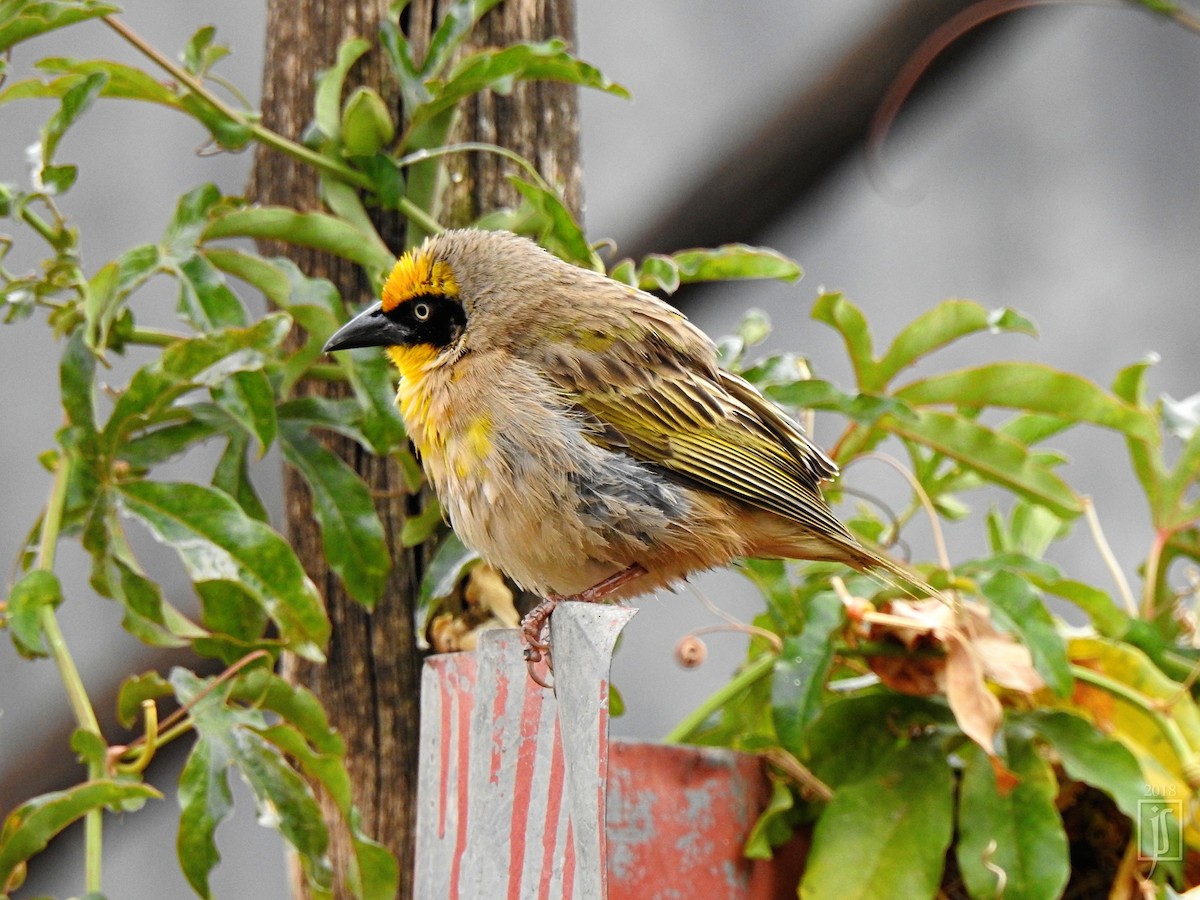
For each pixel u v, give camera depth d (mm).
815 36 14125
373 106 9273
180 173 15625
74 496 8758
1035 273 17016
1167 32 17047
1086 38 16906
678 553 8617
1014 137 16984
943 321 9641
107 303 8719
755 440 8977
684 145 14547
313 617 8602
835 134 14086
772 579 9570
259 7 15750
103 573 8812
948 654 8680
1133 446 10578
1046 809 8539
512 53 9070
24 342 15305
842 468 10062
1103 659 9445
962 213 16875
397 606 9617
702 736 10016
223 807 8227
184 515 8672
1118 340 17062
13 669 13812
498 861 6836
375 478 9758
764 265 9617
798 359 9680
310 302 9164
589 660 6145
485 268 8836
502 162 9844
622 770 7848
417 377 8805
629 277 9633
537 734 6898
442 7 9820
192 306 8891
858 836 8461
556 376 8641
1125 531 16953
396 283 8875
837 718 8961
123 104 15477
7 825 7816
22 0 8773
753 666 9781
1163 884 8656
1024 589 9086
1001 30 15492
